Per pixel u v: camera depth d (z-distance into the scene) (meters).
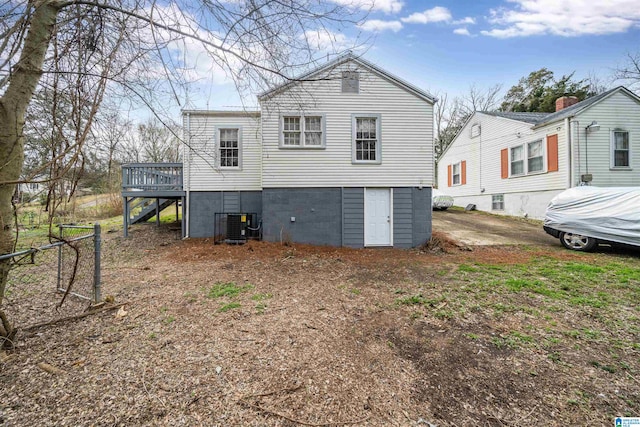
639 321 3.36
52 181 2.39
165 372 2.38
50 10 2.28
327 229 8.59
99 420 1.84
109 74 2.52
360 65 8.35
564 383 2.28
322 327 3.27
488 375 2.39
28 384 2.19
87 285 4.16
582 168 10.66
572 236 7.52
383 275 5.60
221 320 3.44
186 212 9.80
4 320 2.67
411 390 2.21
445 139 27.27
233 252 7.79
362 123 8.63
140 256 7.46
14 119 2.20
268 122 8.38
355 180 8.57
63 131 2.59
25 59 2.21
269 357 2.63
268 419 1.89
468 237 9.50
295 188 8.52
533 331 3.15
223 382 2.26
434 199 15.96
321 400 2.08
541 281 4.89
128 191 9.84
